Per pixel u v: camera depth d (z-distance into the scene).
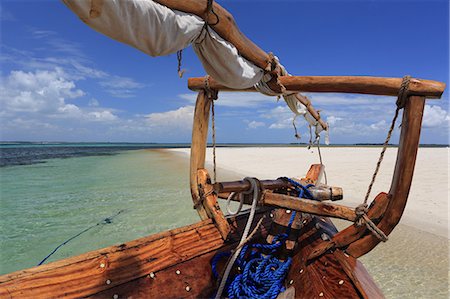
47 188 11.23
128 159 28.86
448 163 15.98
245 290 2.43
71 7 1.11
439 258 4.47
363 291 2.05
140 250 2.36
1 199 9.28
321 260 2.58
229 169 15.23
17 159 29.08
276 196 2.94
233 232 3.09
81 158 30.98
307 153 29.95
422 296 3.55
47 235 6.02
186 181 12.60
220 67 2.05
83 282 2.01
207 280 2.51
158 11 1.39
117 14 1.22
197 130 3.38
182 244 2.64
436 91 2.18
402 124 2.38
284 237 2.96
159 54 1.57
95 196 9.56
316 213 2.72
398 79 2.28
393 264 4.32
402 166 2.32
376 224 2.48
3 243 5.62
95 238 5.82
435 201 7.30
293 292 2.42
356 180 10.45
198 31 1.70
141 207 7.96
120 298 2.08
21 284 1.78
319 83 2.58
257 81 2.57
